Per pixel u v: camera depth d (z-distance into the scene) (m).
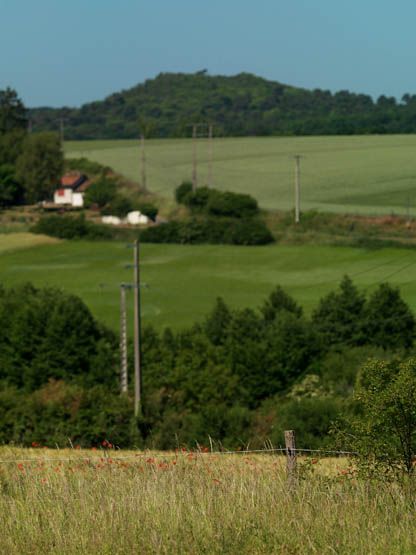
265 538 25.34
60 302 137.88
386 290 156.50
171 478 30.31
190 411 102.00
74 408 90.38
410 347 155.00
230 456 36.00
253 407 120.06
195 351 129.25
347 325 155.62
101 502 27.94
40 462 36.25
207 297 184.12
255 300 181.25
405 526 25.56
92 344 134.88
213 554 24.55
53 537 25.75
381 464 29.80
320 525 25.88
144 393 107.00
